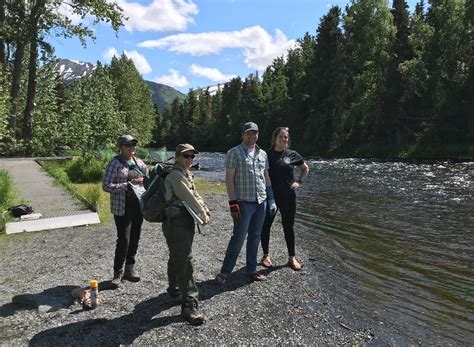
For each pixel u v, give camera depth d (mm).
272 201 6457
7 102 26094
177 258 4832
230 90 93125
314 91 54688
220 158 47406
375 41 50406
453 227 10062
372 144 46250
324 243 8758
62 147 31922
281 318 5098
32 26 27688
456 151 37625
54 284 6094
